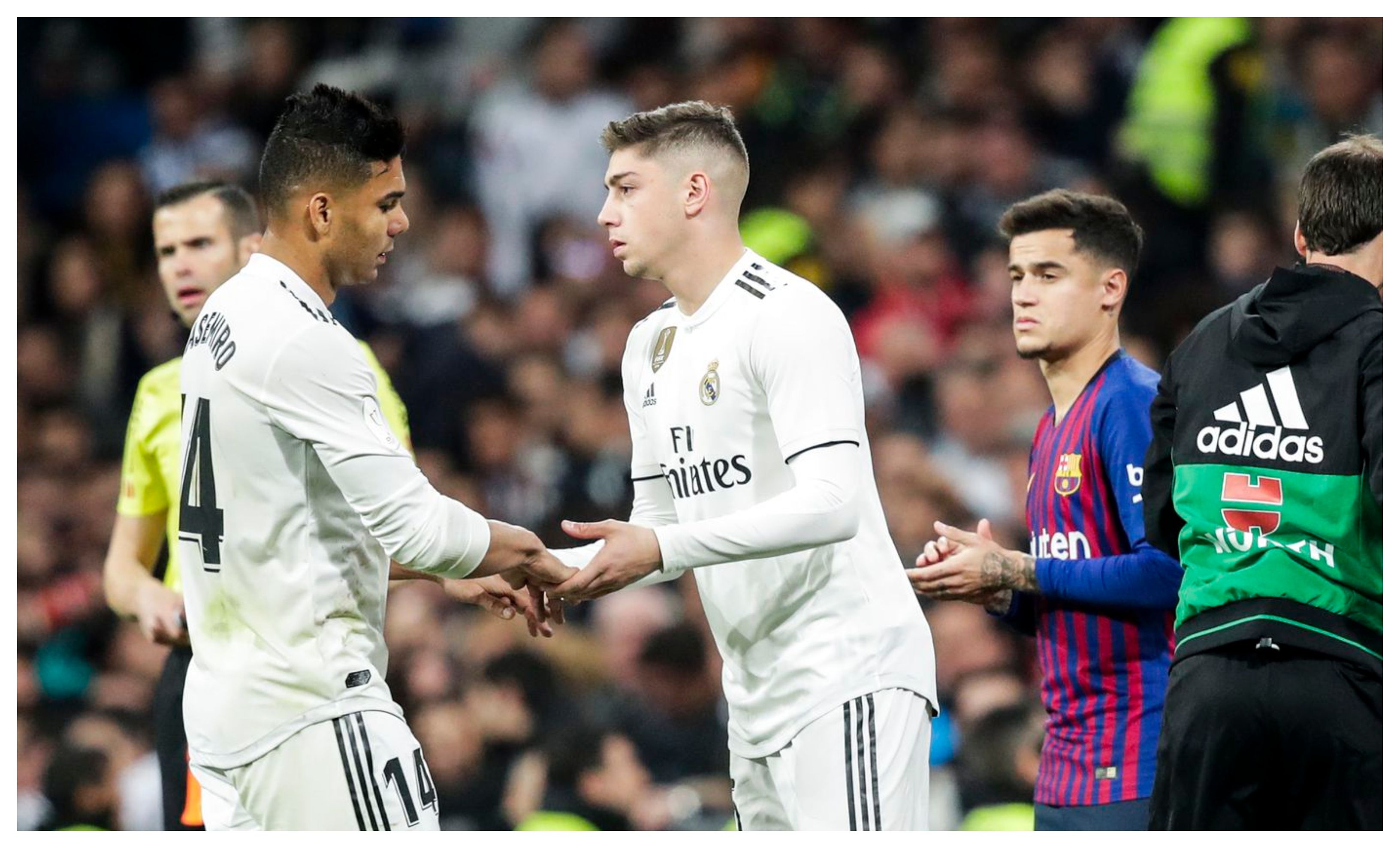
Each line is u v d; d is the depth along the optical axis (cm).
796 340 1538
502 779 2756
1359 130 4031
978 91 4678
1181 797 1518
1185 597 1537
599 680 3003
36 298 4447
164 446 1959
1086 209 1734
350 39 4969
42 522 3891
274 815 1496
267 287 1493
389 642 3066
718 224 1616
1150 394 1688
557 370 4000
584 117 4722
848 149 4659
